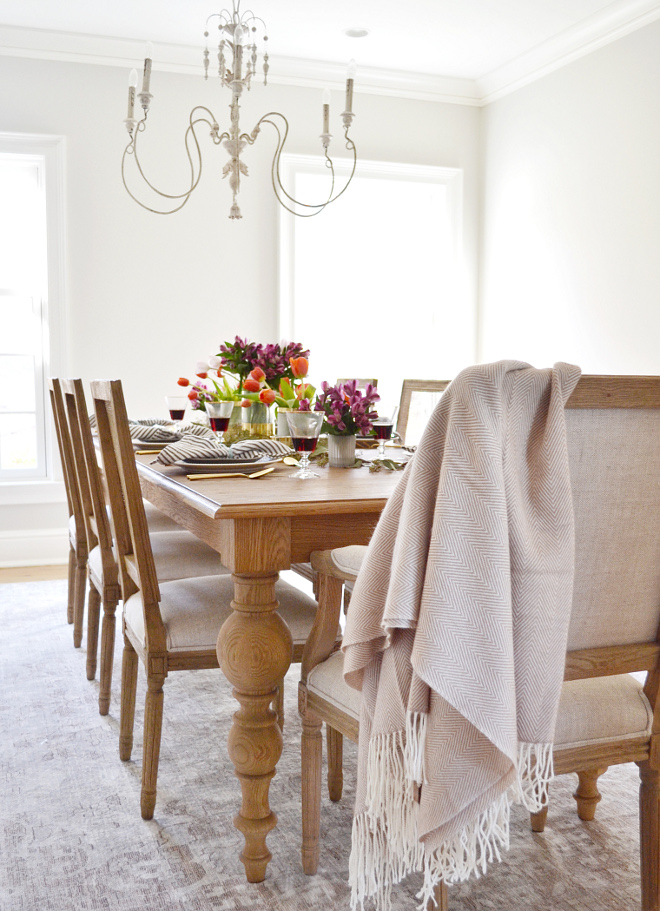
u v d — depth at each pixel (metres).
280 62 4.52
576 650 1.24
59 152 4.25
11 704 2.47
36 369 4.46
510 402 1.12
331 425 2.15
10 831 1.75
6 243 4.36
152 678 1.74
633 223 3.86
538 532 1.12
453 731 1.11
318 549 1.57
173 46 4.31
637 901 1.52
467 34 4.20
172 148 4.45
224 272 4.60
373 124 4.81
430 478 1.13
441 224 5.06
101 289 4.39
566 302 4.33
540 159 4.50
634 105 3.83
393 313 5.05
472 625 1.07
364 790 1.29
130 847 1.69
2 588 3.89
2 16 3.96
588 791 1.81
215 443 2.33
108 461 1.93
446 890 1.24
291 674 2.75
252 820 1.56
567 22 4.05
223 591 1.90
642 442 1.20
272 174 4.63
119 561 1.98
